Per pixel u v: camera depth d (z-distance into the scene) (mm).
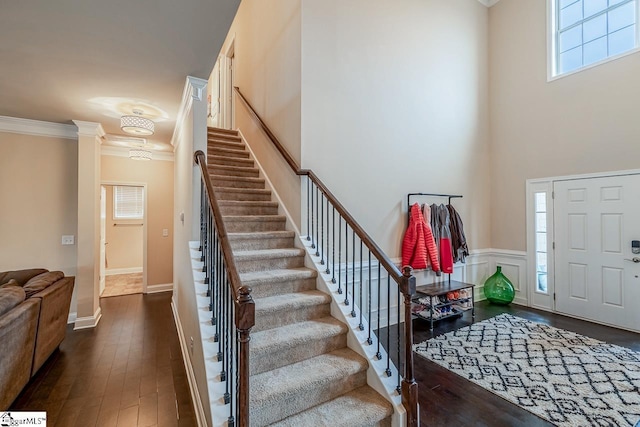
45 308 2725
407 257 3910
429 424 2035
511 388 2422
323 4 3422
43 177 3965
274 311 2385
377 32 3830
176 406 2273
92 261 3938
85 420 2104
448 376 2605
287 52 3568
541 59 4570
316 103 3354
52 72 2551
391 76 3947
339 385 2090
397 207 3975
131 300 5086
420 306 3914
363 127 3695
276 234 3211
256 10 4633
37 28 1953
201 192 2672
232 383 1666
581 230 4117
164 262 5715
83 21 1900
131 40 2113
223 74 6613
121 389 2482
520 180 4785
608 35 3996
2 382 2014
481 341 3305
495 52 5129
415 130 4180
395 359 2893
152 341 3432
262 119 4289
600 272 3932
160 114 3529
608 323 3830
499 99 5062
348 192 3564
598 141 3982
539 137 4574
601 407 2170
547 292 4441
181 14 1859
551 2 4496
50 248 3992
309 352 2273
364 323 2689
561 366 2754
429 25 4367
